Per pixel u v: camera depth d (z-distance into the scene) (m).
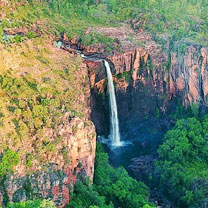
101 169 116.19
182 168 127.38
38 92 107.56
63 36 152.00
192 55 156.75
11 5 153.62
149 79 155.38
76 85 121.88
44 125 98.94
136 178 133.88
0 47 113.56
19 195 88.94
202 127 145.25
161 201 122.94
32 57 120.00
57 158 96.50
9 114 97.56
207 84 156.62
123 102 153.38
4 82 105.25
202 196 117.19
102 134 150.38
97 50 148.88
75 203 97.19
